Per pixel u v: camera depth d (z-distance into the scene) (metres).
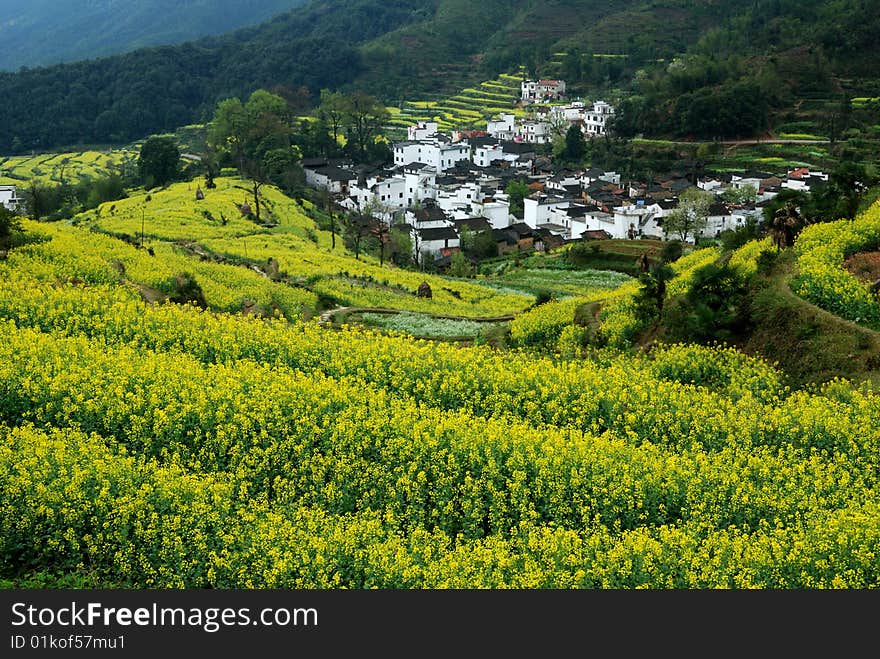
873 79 161.38
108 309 33.66
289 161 137.50
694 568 17.52
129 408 23.53
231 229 88.75
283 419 23.28
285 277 62.09
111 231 82.38
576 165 158.75
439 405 26.77
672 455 22.09
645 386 27.27
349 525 18.84
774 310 33.81
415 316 52.19
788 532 18.86
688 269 47.50
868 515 18.56
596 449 21.98
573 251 96.50
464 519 20.16
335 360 29.50
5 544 18.22
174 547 18.08
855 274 35.53
